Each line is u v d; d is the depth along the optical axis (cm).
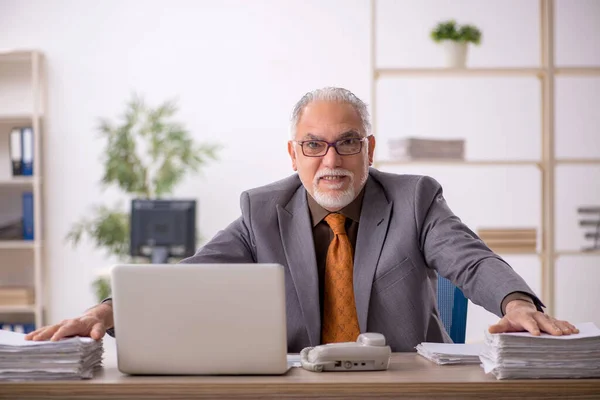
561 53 474
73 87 495
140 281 144
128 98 493
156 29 493
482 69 384
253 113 489
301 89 488
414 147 379
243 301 142
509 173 473
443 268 188
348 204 200
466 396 135
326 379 139
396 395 135
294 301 195
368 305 192
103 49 495
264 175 488
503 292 164
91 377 144
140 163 459
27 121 493
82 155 494
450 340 208
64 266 493
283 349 143
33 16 498
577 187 475
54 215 494
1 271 493
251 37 489
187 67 492
